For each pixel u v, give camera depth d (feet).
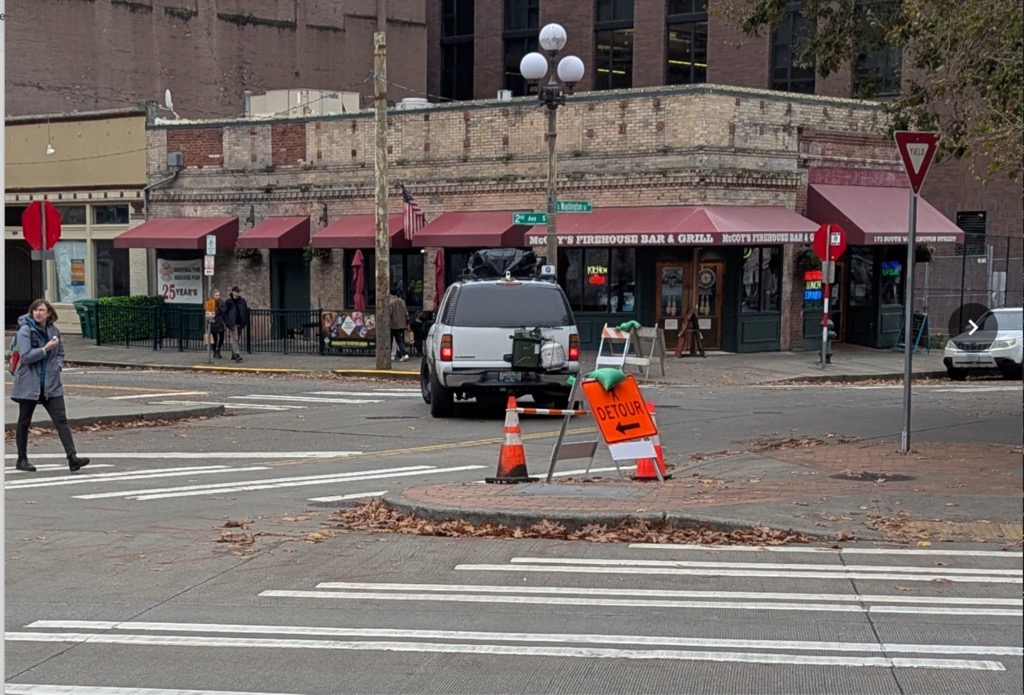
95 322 125.90
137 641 22.68
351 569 28.94
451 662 20.99
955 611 23.91
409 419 62.54
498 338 60.34
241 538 32.73
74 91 139.54
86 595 26.68
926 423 57.36
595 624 23.43
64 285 135.03
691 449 49.37
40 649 22.21
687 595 25.68
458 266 109.40
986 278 124.47
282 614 24.68
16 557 30.78
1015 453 45.29
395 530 33.71
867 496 35.88
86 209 132.57
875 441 50.01
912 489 37.09
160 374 96.68
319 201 117.08
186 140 124.67
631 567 28.60
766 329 100.83
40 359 45.62
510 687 19.57
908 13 51.83
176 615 24.75
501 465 40.70
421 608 24.99
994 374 90.48
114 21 141.90
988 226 130.11
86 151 130.72
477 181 106.73
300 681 20.06
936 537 30.83
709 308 99.14
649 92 96.63
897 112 56.90
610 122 99.04
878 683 19.40
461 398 63.87
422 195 110.42
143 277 127.95
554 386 60.80
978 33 46.24
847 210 100.12
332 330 104.99
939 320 128.98
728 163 95.50
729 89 95.35
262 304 120.98
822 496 36.04
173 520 36.01
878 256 106.93
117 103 142.51
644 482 39.83
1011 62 46.29
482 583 27.20
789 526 31.71
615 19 148.56
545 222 81.82
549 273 64.28
